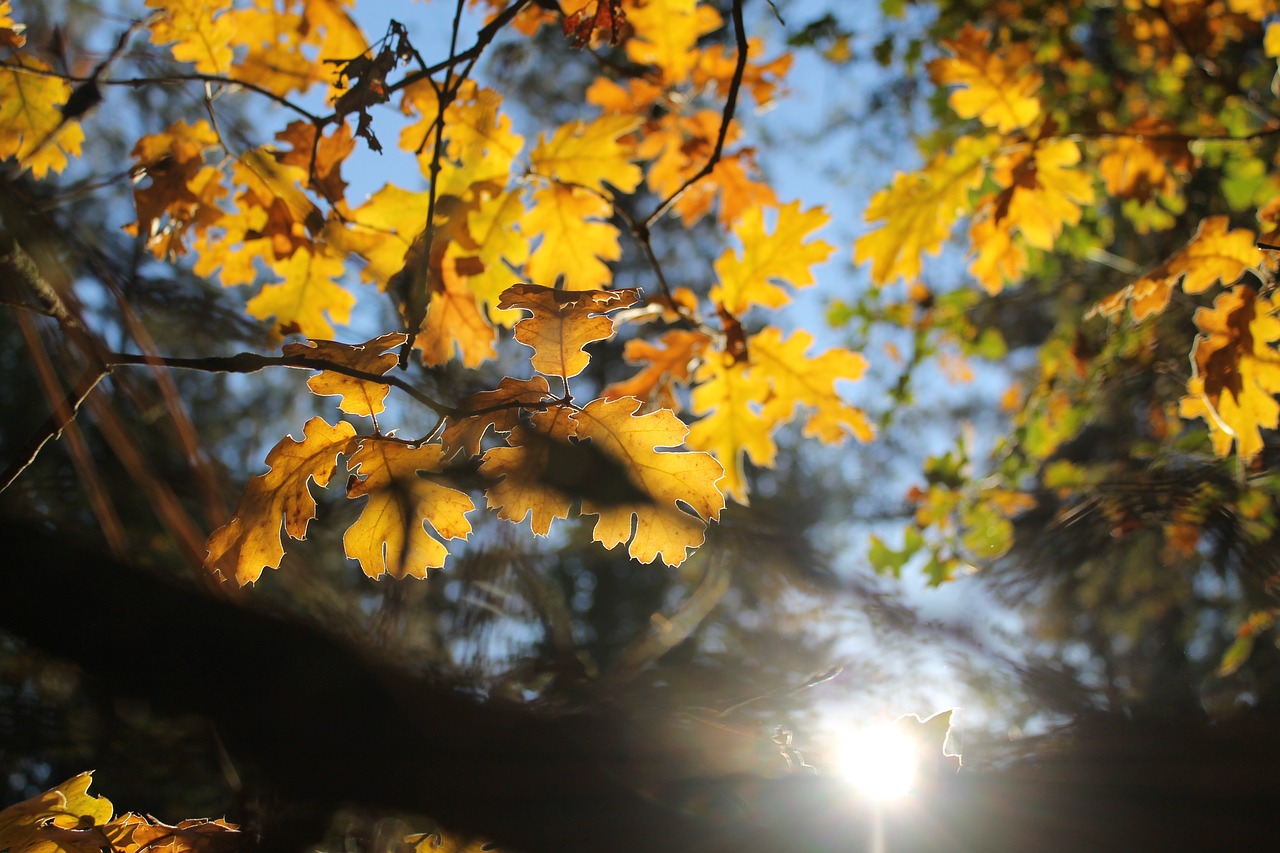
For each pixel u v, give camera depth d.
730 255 1.44
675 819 0.87
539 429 0.95
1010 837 0.92
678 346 1.46
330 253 1.30
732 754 0.91
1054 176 1.57
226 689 0.82
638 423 0.95
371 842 1.01
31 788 1.53
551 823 0.85
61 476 1.33
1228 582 2.39
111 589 0.80
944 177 1.60
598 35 1.49
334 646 0.84
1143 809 0.93
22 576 0.79
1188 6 1.96
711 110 1.57
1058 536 2.16
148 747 1.35
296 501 0.97
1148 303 1.36
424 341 1.29
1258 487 1.78
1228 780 0.93
